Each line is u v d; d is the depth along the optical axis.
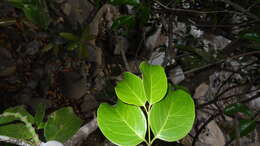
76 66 1.77
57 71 1.71
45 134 0.39
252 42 1.17
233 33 2.07
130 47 2.02
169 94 0.36
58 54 1.76
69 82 1.67
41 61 1.70
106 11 1.86
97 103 1.67
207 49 2.08
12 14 1.71
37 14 0.97
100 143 1.23
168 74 1.75
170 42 1.37
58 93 1.65
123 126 0.35
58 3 1.82
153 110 0.35
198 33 2.17
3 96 1.47
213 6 1.70
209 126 1.76
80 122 0.41
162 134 0.35
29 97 1.54
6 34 1.65
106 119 0.35
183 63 1.84
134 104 0.36
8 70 1.56
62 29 1.78
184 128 0.35
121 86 0.37
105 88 1.74
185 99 0.36
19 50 1.66
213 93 2.04
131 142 0.35
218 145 1.71
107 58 1.92
